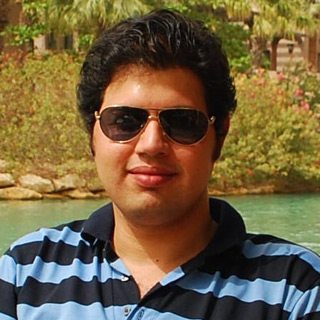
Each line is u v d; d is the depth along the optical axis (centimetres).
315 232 1162
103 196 1576
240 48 2358
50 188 1554
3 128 1697
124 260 276
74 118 1627
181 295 258
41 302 270
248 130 1734
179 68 259
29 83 1767
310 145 1830
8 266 283
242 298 256
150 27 261
